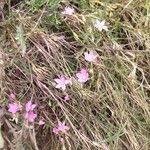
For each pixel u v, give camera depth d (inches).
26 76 6.8
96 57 7.1
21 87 6.8
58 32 7.4
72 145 6.7
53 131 6.6
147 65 7.5
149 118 7.1
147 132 7.1
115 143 6.7
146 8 7.9
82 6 7.7
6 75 6.8
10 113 6.5
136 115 7.1
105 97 7.0
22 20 7.2
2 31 7.2
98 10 7.6
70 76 6.9
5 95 6.6
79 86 6.8
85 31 7.4
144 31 7.7
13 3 7.6
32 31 7.1
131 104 7.1
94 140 6.7
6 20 7.2
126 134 6.9
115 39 7.5
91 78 7.0
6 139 6.5
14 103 6.5
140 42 7.6
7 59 6.8
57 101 6.6
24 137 6.4
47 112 6.7
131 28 7.7
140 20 7.8
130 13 7.8
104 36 7.4
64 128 6.6
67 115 6.7
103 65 7.1
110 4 7.8
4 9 7.4
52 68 6.9
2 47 6.9
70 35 7.4
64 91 6.8
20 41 6.8
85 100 6.9
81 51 7.2
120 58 7.3
